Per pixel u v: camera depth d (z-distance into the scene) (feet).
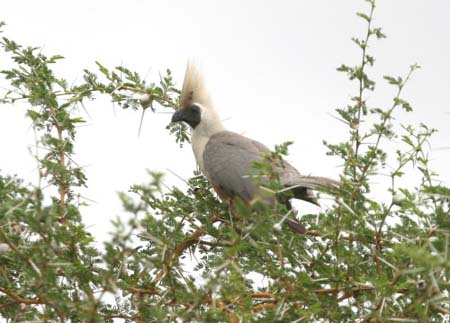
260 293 34.32
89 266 32.86
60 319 29.73
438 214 30.73
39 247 29.43
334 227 33.17
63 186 34.60
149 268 31.83
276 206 30.48
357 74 35.47
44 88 38.52
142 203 25.18
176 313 29.73
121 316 35.24
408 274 30.63
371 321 31.65
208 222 41.24
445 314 32.73
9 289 34.53
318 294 33.09
